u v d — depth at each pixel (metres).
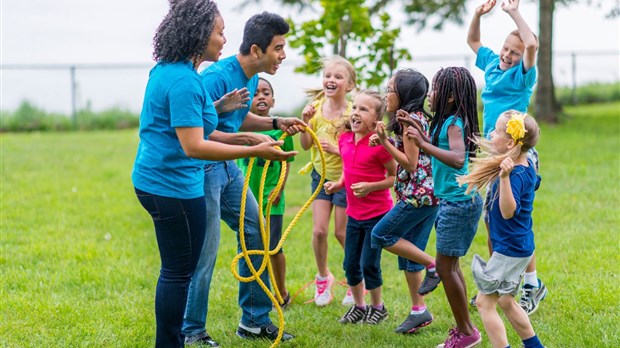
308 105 5.04
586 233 6.44
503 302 3.73
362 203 4.49
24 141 13.72
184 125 3.40
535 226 6.79
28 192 8.79
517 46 4.61
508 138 3.63
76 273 5.63
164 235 3.59
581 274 5.32
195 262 3.67
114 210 7.97
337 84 4.96
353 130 4.46
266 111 4.95
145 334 4.42
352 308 4.71
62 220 7.46
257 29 4.03
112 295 5.19
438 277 4.31
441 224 4.01
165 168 3.51
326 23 8.29
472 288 5.21
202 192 3.65
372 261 4.52
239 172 4.33
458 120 3.92
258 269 4.34
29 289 5.24
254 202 4.33
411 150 4.04
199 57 3.57
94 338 4.33
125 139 14.21
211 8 3.53
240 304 4.42
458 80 3.94
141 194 3.55
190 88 3.42
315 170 5.20
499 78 4.68
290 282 5.52
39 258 6.11
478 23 4.99
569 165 9.78
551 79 15.11
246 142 3.95
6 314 4.73
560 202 7.66
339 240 5.07
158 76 3.49
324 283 5.11
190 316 4.25
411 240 4.44
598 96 20.09
